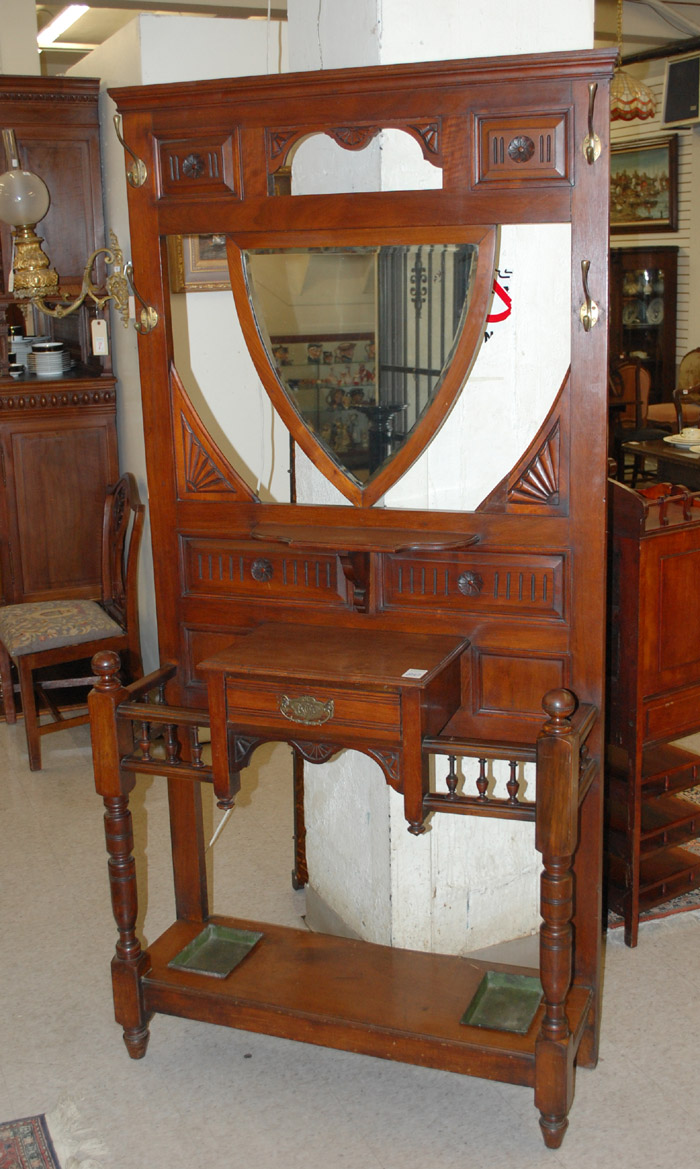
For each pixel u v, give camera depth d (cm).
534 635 201
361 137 193
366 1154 198
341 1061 224
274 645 205
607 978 246
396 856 234
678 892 272
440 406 202
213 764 203
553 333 230
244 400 361
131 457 407
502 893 250
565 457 192
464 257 193
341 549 201
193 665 231
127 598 371
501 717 208
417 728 185
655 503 244
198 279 346
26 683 365
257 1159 197
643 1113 205
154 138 206
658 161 801
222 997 217
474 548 202
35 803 346
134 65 349
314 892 271
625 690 249
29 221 277
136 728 361
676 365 821
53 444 408
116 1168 195
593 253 182
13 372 432
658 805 282
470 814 191
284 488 371
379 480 209
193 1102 212
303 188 235
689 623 252
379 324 202
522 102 181
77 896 290
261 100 197
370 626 213
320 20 226
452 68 181
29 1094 215
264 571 219
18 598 415
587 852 207
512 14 211
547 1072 192
